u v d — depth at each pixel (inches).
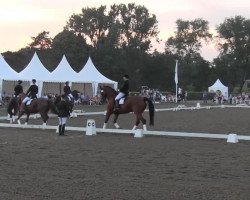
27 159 528.7
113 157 552.7
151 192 353.7
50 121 1130.7
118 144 693.3
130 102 840.9
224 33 4515.3
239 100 2807.6
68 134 840.3
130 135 832.9
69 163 501.7
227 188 371.9
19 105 978.1
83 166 481.7
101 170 457.1
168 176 426.6
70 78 1923.0
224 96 2893.7
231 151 621.3
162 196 339.6
